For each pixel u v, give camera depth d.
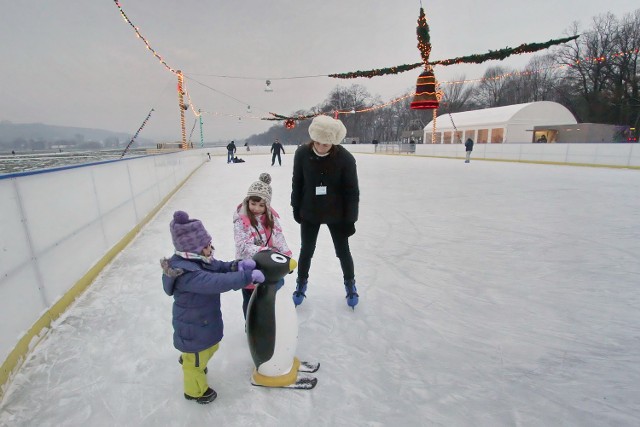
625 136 22.81
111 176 4.27
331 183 2.41
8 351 1.97
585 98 30.38
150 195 6.21
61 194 2.95
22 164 5.36
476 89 48.38
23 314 2.20
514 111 23.77
